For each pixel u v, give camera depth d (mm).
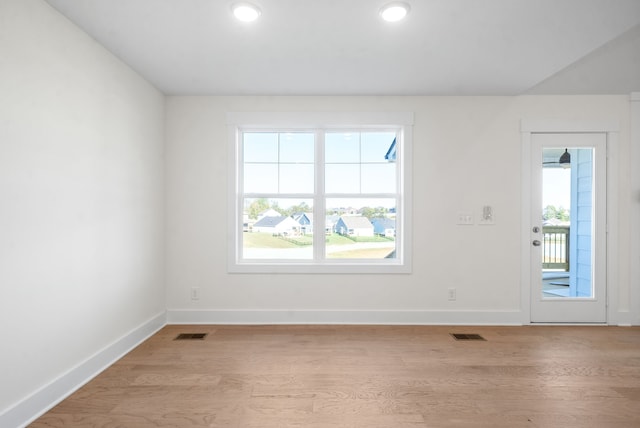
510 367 2361
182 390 2045
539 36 2225
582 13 1967
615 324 3279
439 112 3311
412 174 3318
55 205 1922
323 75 2852
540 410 1842
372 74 2832
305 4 1881
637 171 3271
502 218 3301
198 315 3311
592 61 2777
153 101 3072
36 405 1780
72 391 2027
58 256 1944
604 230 3297
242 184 3445
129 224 2691
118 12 1952
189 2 1866
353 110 3309
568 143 3289
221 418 1761
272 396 1976
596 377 2219
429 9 1931
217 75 2852
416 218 3324
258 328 3180
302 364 2406
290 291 3336
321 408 1854
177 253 3320
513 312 3295
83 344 2158
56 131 1924
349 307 3334
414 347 2719
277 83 3027
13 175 1651
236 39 2273
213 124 3312
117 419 1752
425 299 3322
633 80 3041
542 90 3215
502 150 3297
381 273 3318
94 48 2258
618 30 2148
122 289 2596
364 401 1925
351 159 3447
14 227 1660
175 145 3309
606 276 3301
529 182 3289
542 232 3316
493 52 2449
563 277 3326
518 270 3307
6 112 1611
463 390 2047
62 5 1879
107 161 2404
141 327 2850
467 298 3311
